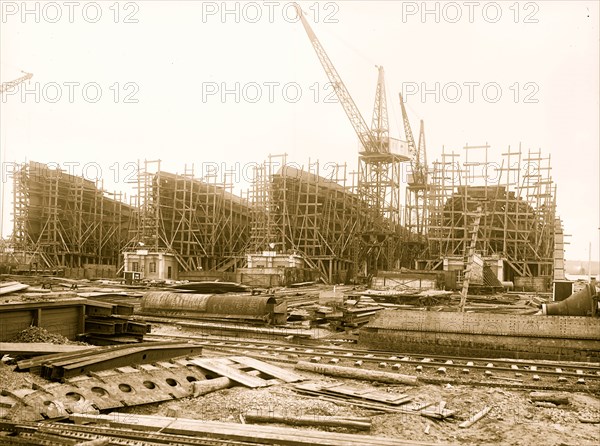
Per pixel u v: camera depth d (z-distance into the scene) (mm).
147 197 72562
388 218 75625
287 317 28219
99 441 8914
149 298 28078
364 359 18750
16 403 10719
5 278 49594
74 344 17734
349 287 57750
